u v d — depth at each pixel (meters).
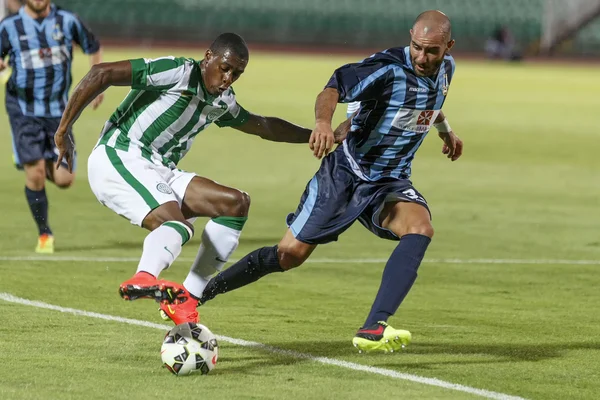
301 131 17.50
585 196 39.16
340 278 23.19
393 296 15.02
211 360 14.20
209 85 15.66
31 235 27.64
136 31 128.50
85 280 21.70
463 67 128.50
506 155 52.44
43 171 25.52
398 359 15.53
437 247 27.78
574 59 146.62
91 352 15.35
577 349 16.58
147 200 15.39
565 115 76.50
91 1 127.69
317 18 138.00
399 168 16.47
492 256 26.55
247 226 30.30
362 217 16.53
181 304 14.93
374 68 15.67
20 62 25.66
